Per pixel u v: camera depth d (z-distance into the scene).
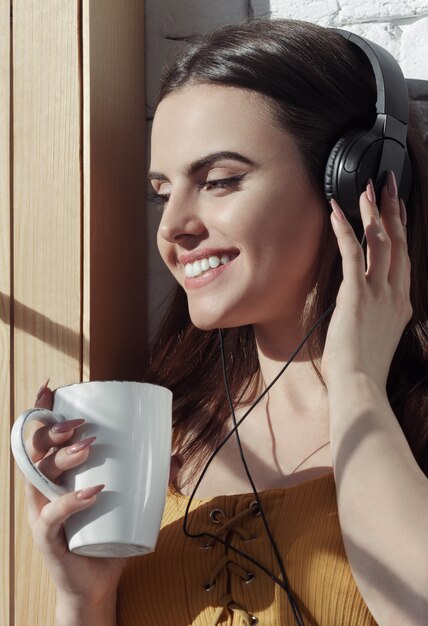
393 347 1.26
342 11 1.69
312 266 1.35
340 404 1.19
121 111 1.59
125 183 1.60
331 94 1.33
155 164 1.38
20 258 1.45
